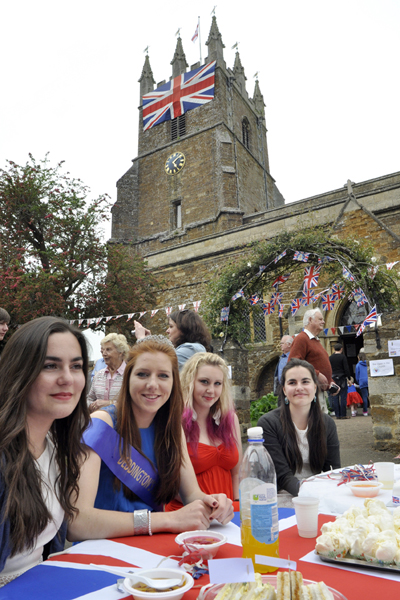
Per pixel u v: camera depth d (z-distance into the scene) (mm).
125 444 1984
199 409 2758
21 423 1497
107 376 4988
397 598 1072
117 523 1715
